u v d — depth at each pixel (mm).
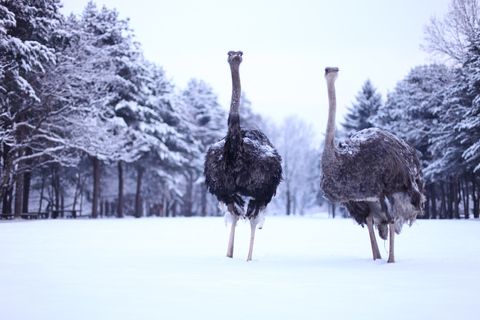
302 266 6414
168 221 26094
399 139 7621
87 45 30453
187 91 62219
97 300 4008
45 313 3543
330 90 7281
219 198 7641
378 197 7062
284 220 29266
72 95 28812
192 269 6051
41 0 27672
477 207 38469
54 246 9695
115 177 47438
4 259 7199
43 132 27797
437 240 11320
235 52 7539
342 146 7336
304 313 3561
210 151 7766
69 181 45000
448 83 38094
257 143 7734
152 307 3758
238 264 6652
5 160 27719
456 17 33812
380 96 53250
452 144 37188
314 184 64875
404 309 3668
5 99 26203
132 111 39531
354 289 4527
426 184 42125
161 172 44250
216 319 3396
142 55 42812
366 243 10945
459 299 4027
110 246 9898
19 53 24547
